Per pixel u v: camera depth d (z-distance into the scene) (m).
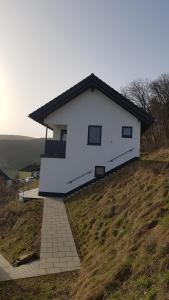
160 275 7.56
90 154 22.64
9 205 22.94
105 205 15.54
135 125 22.78
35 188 29.50
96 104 22.91
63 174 22.50
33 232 15.59
